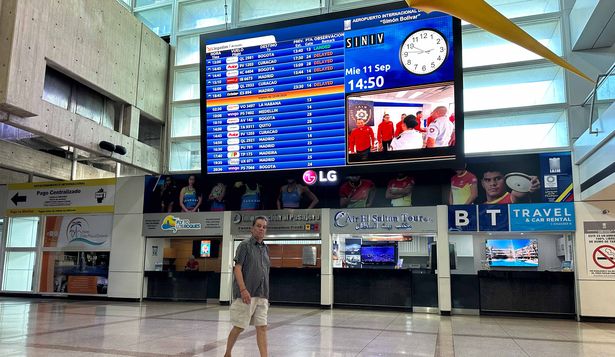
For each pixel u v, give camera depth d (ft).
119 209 46.34
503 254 40.70
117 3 43.04
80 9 38.22
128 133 44.24
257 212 42.55
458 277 37.91
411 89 33.63
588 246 34.63
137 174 54.85
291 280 42.22
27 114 32.91
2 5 32.35
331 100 35.42
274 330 26.35
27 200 49.06
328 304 39.68
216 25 50.34
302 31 36.32
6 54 31.50
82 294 46.24
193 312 35.55
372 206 39.81
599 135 29.53
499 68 41.42
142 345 20.86
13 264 49.06
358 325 29.12
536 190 36.27
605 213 34.53
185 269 48.21
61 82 38.83
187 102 49.67
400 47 33.99
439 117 32.96
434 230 37.83
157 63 49.14
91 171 54.80
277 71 36.83
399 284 38.99
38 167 47.60
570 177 35.76
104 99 43.60
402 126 33.73
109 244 46.14
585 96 38.50
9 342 21.24
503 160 37.32
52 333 24.06
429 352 20.25
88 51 38.96
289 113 36.42
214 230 43.42
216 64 38.40
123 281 45.11
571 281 35.65
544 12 41.55
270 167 36.68
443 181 38.45
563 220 35.37
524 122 41.27
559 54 40.45
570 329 29.22
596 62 38.65
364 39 34.86
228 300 42.11
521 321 33.14
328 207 40.86
